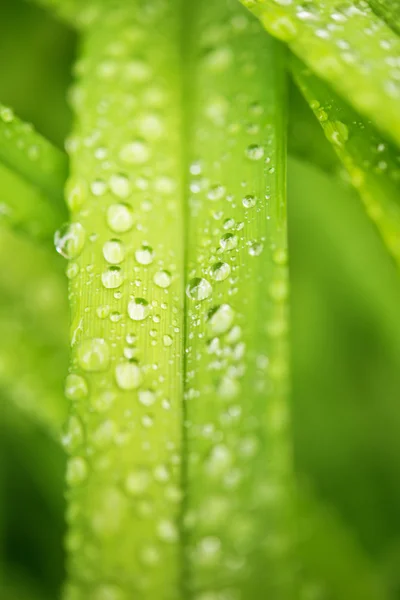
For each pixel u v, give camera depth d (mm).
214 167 127
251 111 129
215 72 132
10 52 157
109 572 126
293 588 133
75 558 126
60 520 153
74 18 138
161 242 124
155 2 137
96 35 137
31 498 154
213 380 124
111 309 121
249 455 128
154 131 131
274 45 129
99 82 134
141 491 124
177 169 129
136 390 121
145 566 126
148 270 123
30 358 137
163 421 121
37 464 153
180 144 130
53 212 131
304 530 140
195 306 121
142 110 133
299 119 131
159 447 122
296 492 142
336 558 140
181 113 131
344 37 116
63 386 137
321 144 131
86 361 121
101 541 126
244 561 130
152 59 135
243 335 124
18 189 130
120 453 123
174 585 126
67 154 132
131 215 126
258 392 126
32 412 138
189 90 132
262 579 131
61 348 138
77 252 124
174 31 136
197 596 127
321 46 116
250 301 124
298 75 123
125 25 137
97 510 125
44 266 140
